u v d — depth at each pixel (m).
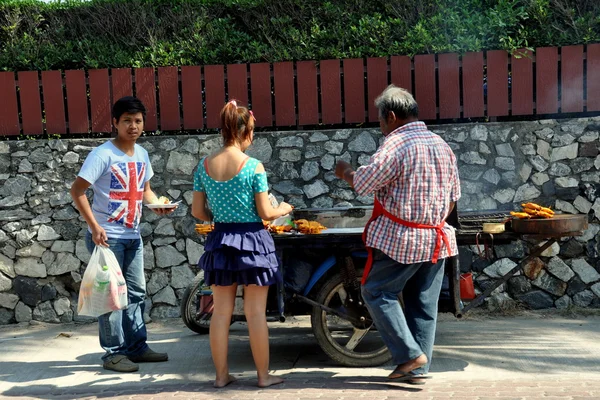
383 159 3.92
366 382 4.27
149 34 7.21
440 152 4.02
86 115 6.65
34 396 4.26
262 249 4.12
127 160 4.77
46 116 6.64
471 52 6.43
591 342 5.10
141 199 4.87
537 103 6.41
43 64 6.96
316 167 6.45
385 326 4.05
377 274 4.09
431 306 4.20
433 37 6.74
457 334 5.46
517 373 4.38
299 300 4.68
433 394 3.92
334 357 4.64
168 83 6.63
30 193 6.43
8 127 6.66
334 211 5.33
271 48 6.93
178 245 6.44
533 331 5.49
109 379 4.58
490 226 4.55
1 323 6.46
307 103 6.58
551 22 6.73
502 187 6.34
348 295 4.65
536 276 6.26
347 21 7.16
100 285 4.60
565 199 6.27
